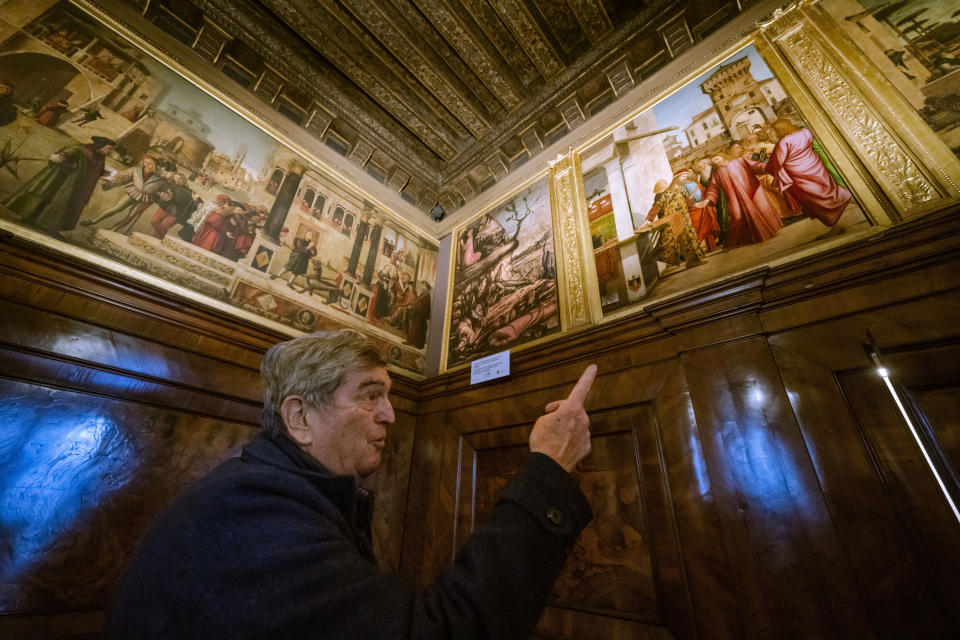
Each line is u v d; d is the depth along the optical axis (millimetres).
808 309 2859
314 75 5645
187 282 3879
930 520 2139
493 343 5066
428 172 6961
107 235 3525
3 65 3436
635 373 3520
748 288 3088
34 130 3420
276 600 662
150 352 3330
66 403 2871
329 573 702
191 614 660
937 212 2539
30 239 3105
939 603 1987
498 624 689
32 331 2842
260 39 5207
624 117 5133
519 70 5738
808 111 3570
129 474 3002
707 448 2908
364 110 6121
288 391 1153
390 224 6305
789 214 3324
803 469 2510
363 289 5484
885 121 3160
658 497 3061
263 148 5098
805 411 2629
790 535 2426
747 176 3697
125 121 3988
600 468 3477
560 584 3320
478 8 5027
